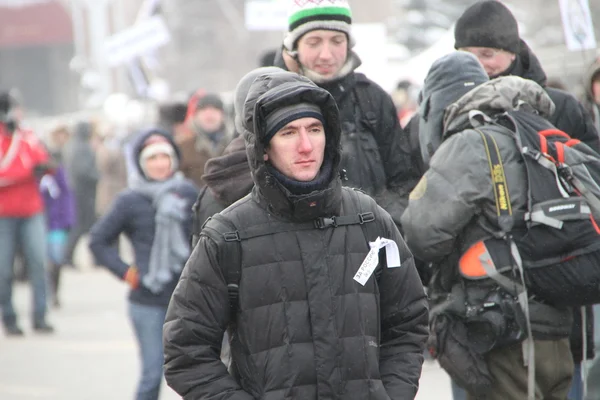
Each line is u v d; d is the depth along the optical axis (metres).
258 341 10.52
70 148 55.47
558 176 13.49
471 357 13.75
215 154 25.67
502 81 14.37
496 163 13.62
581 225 13.38
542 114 14.60
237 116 14.14
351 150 15.28
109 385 26.31
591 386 18.08
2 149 32.75
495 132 13.87
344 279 10.64
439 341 14.01
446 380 25.25
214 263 10.63
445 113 14.60
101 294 44.22
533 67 16.86
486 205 13.59
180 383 10.70
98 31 163.38
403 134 15.91
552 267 13.40
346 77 15.45
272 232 10.66
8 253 33.47
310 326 10.51
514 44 16.52
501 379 13.94
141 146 21.56
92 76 148.25
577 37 21.23
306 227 10.71
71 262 53.91
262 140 10.57
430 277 14.95
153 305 20.94
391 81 60.31
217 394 10.56
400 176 15.75
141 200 21.22
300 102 10.62
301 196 10.53
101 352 30.94
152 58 86.44
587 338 15.77
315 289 10.55
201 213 14.38
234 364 10.91
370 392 10.56
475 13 16.58
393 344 11.15
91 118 60.66
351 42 15.50
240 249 10.63
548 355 13.86
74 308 40.28
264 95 10.55
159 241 21.08
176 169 21.95
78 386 26.30
